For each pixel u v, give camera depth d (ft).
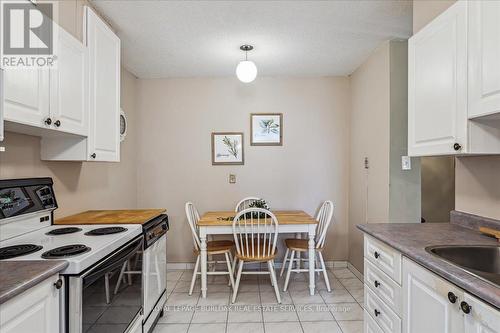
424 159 13.23
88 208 8.45
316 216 12.31
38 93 4.73
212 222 9.47
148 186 12.34
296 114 12.35
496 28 3.99
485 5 4.16
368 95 10.37
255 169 12.35
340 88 12.35
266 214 9.76
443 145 5.00
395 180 8.87
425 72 5.47
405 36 8.65
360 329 7.51
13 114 4.20
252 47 9.44
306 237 11.96
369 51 9.80
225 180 12.34
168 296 9.54
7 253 4.26
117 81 7.66
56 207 6.33
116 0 6.76
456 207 6.30
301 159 12.34
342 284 10.44
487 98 4.14
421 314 4.10
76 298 3.95
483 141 4.57
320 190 12.34
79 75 5.96
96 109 6.63
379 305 5.43
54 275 3.74
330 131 12.35
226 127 12.35
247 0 6.82
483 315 3.00
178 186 12.35
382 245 5.29
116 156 7.60
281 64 10.95
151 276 7.06
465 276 3.32
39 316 3.46
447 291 3.54
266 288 10.11
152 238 6.86
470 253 4.57
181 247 12.32
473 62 4.36
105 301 4.72
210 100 12.35
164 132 12.35
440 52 5.05
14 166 5.65
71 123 5.69
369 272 5.89
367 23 7.91
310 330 7.47
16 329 3.09
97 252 4.43
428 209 13.25
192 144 12.35
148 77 12.27
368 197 10.34
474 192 5.80
